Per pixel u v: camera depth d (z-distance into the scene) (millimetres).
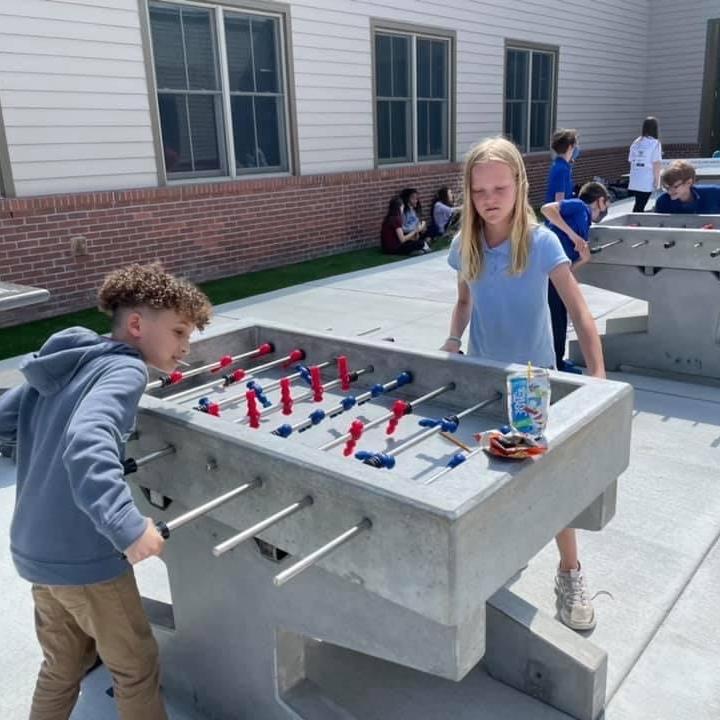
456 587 1500
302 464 1686
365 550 1623
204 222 8461
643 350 5324
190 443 1967
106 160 7492
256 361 3098
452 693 2340
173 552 2232
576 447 1858
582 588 2611
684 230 4867
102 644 1894
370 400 2617
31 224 6906
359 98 10211
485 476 1601
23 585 3033
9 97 6656
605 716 2230
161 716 2041
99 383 1705
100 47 7227
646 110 17109
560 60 14000
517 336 2596
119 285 1907
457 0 11438
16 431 1936
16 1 6543
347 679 2418
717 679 2369
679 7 16078
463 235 2547
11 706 2371
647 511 3383
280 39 9047
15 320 6961
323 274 8953
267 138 9328
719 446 4062
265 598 2021
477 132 12469
